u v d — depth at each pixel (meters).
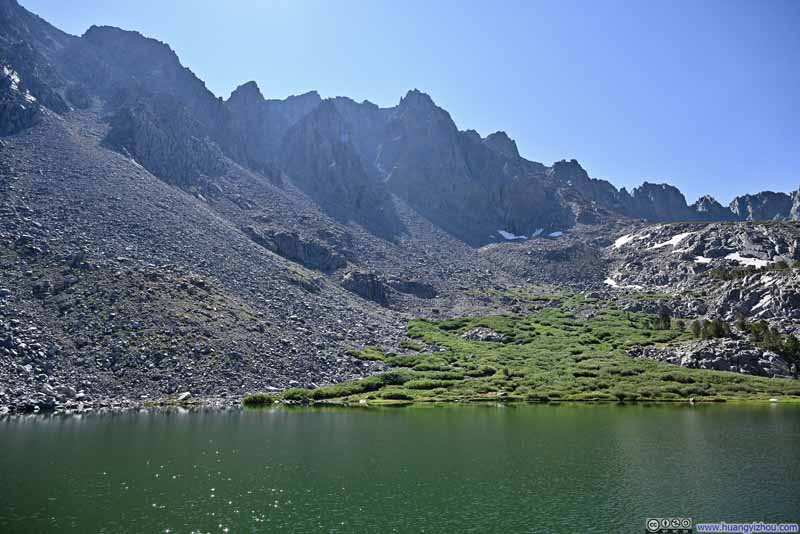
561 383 144.38
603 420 101.62
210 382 111.62
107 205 165.50
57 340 104.88
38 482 54.66
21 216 141.12
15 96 193.50
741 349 160.25
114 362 106.00
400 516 48.84
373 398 126.50
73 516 46.00
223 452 70.44
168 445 72.25
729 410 115.56
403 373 144.25
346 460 68.81
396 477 61.50
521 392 135.62
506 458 71.12
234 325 134.75
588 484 59.28
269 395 111.50
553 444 79.75
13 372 93.62
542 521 48.12
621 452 74.50
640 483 59.72
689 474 63.62
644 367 157.50
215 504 50.59
